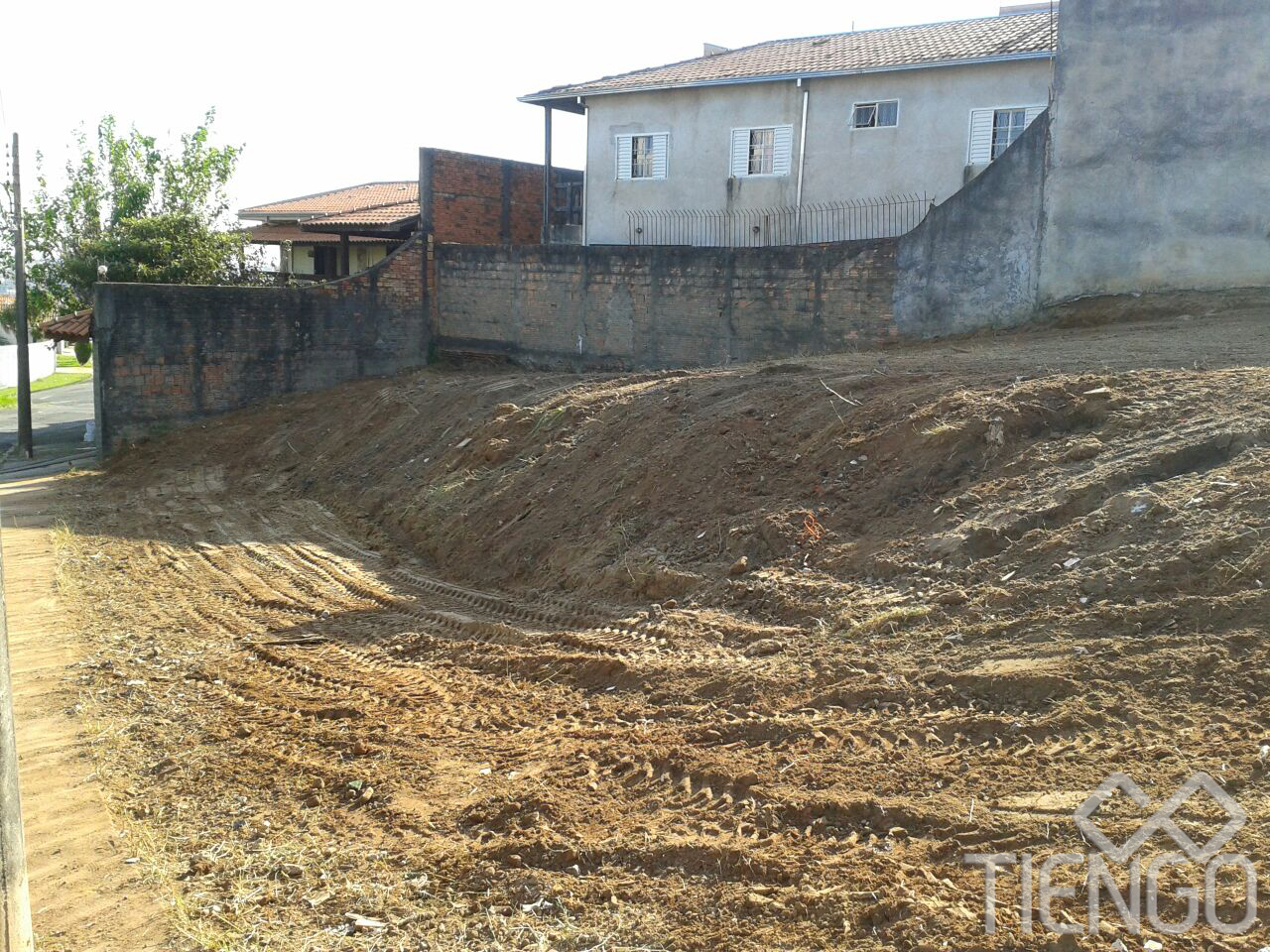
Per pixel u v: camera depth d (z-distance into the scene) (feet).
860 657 22.25
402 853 18.60
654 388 43.21
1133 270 50.01
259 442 65.46
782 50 85.51
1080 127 50.42
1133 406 28.07
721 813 18.03
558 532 36.09
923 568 24.90
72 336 76.59
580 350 69.41
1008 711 18.98
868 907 14.67
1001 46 68.95
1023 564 23.40
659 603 28.86
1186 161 48.70
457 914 16.51
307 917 16.93
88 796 22.27
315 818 20.43
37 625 35.17
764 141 77.97
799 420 34.42
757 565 28.43
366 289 74.84
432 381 63.62
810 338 58.49
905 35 81.51
